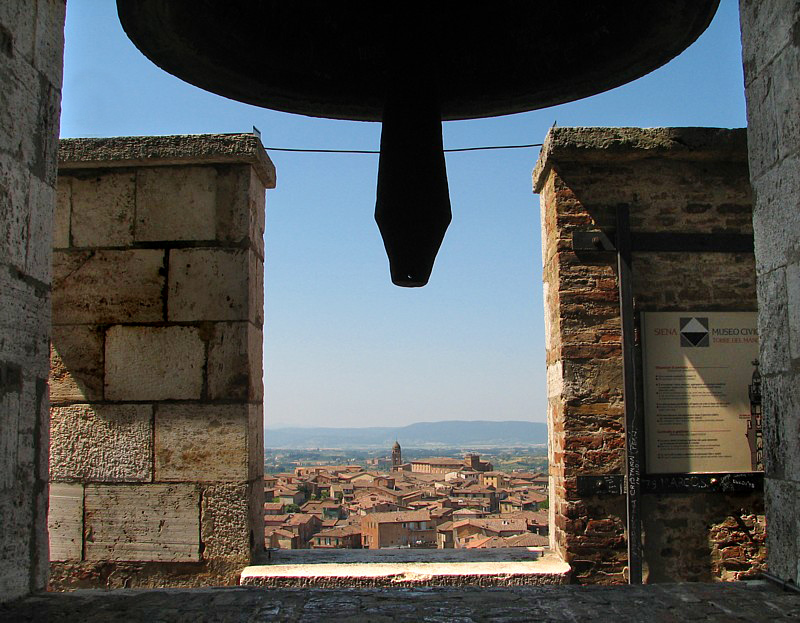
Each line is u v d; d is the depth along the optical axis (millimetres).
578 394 5633
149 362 5320
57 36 2660
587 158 5746
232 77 2777
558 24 2758
